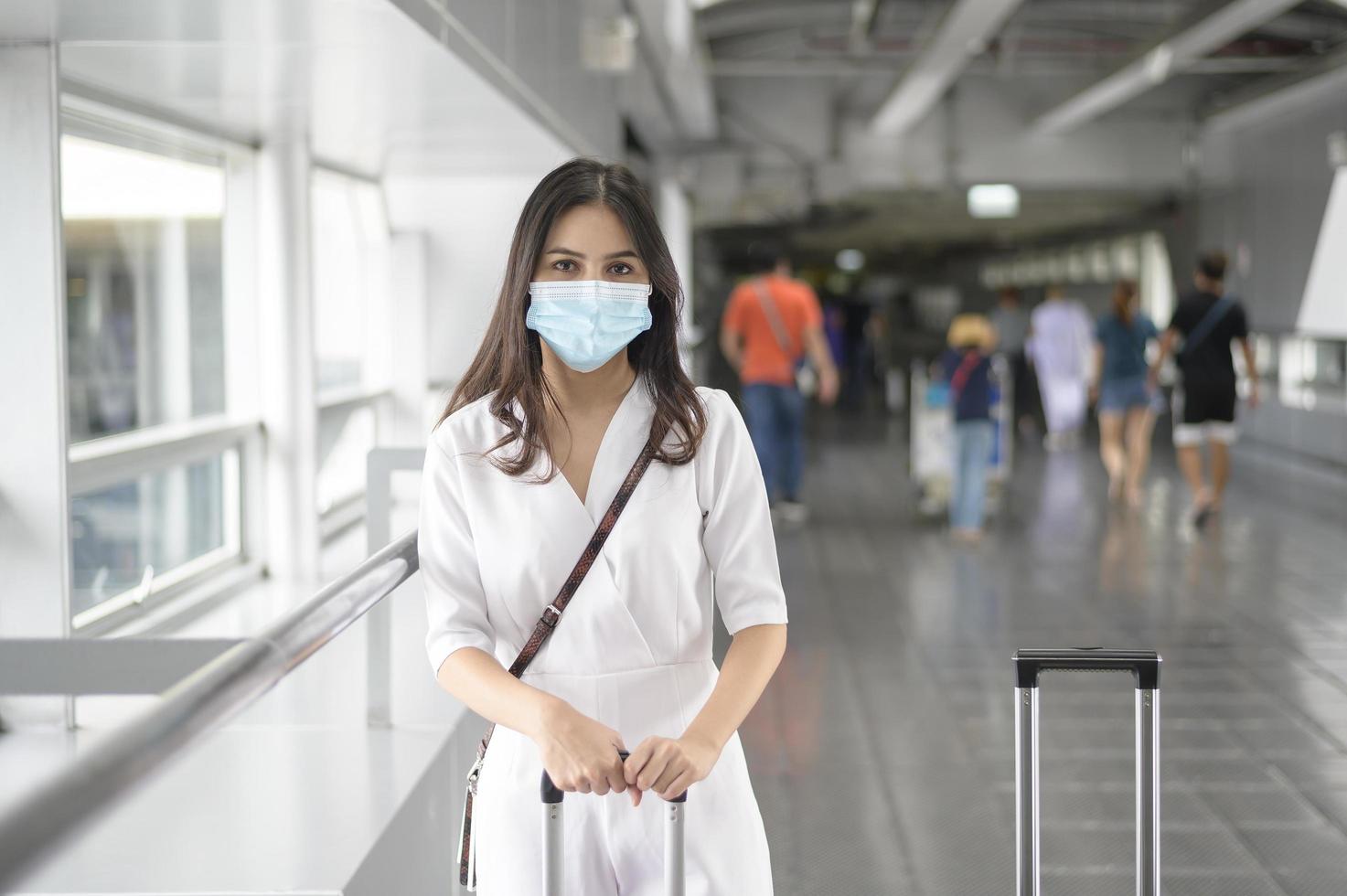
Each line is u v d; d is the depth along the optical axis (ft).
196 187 19.51
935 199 60.75
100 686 8.95
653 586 6.04
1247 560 27.45
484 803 6.19
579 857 6.02
